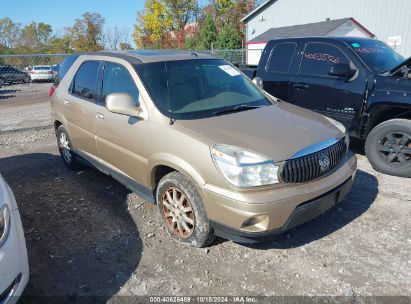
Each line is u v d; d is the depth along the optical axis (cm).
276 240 365
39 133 878
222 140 318
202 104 386
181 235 360
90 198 473
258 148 309
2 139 824
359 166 550
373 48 592
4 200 277
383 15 2106
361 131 548
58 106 545
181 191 344
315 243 358
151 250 356
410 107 485
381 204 428
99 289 306
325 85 581
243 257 341
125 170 418
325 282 304
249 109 393
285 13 2694
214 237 348
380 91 515
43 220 421
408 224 384
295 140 327
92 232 392
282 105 424
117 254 352
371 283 300
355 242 356
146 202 455
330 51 589
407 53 2027
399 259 328
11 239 261
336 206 426
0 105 1412
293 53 639
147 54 439
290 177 307
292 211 304
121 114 399
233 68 470
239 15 4397
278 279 310
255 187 298
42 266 337
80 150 513
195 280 313
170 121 353
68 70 538
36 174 569
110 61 445
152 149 362
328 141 341
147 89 381
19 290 262
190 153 325
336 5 2342
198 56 454
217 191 306
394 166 507
